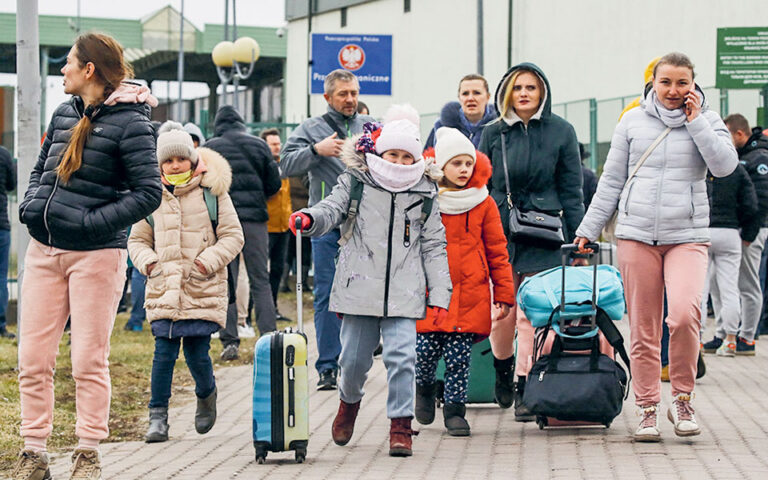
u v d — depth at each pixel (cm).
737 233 2162
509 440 1330
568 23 6047
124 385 1825
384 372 1975
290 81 8269
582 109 4197
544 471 1141
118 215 1066
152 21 8438
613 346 1319
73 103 1109
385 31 7300
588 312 1323
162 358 1388
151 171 1082
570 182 1516
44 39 8425
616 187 1312
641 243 1275
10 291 3106
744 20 5184
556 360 1330
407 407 1243
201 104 7975
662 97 1268
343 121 1803
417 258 1242
